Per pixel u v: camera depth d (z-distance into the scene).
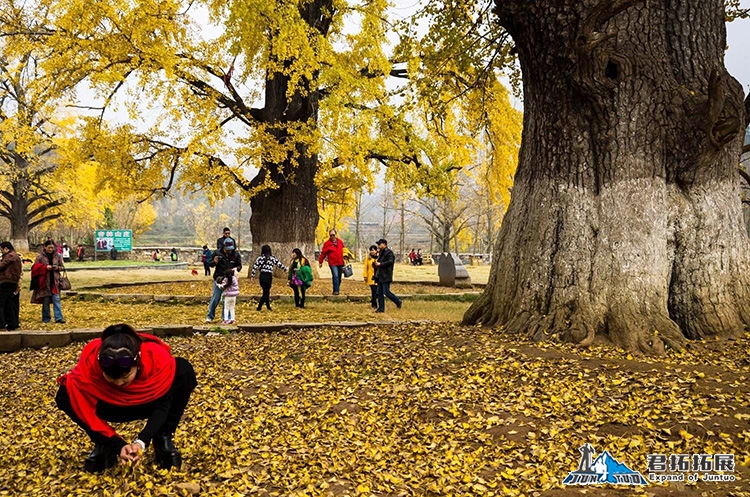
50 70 15.16
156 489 3.75
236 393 6.36
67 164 17.36
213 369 7.40
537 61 7.81
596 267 7.29
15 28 16.31
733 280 7.32
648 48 7.55
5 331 9.70
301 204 19.89
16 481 4.16
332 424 5.18
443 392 5.67
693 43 7.61
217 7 15.73
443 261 20.81
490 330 7.91
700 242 7.32
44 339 9.46
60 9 14.91
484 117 18.30
